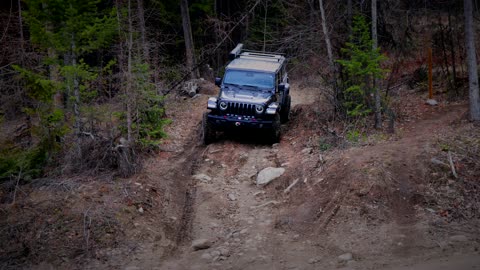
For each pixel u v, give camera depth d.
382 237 8.48
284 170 11.36
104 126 13.18
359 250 8.21
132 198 9.64
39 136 11.62
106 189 9.82
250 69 14.44
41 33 10.29
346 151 11.42
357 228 8.82
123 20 12.73
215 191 10.77
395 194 9.46
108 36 11.36
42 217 8.84
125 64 12.88
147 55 13.19
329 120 13.94
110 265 7.91
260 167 11.95
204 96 20.34
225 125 13.29
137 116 12.52
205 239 8.77
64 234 8.45
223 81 14.41
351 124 12.90
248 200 10.43
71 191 9.69
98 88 12.03
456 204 9.12
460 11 16.06
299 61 15.05
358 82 13.17
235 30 27.70
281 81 15.32
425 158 10.30
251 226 9.36
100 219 8.80
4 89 13.38
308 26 14.00
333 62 13.45
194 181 11.30
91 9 10.72
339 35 13.73
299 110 16.41
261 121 13.06
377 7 13.98
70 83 10.89
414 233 8.49
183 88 20.34
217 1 28.75
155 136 13.39
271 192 10.72
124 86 12.11
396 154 10.62
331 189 9.96
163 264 8.05
